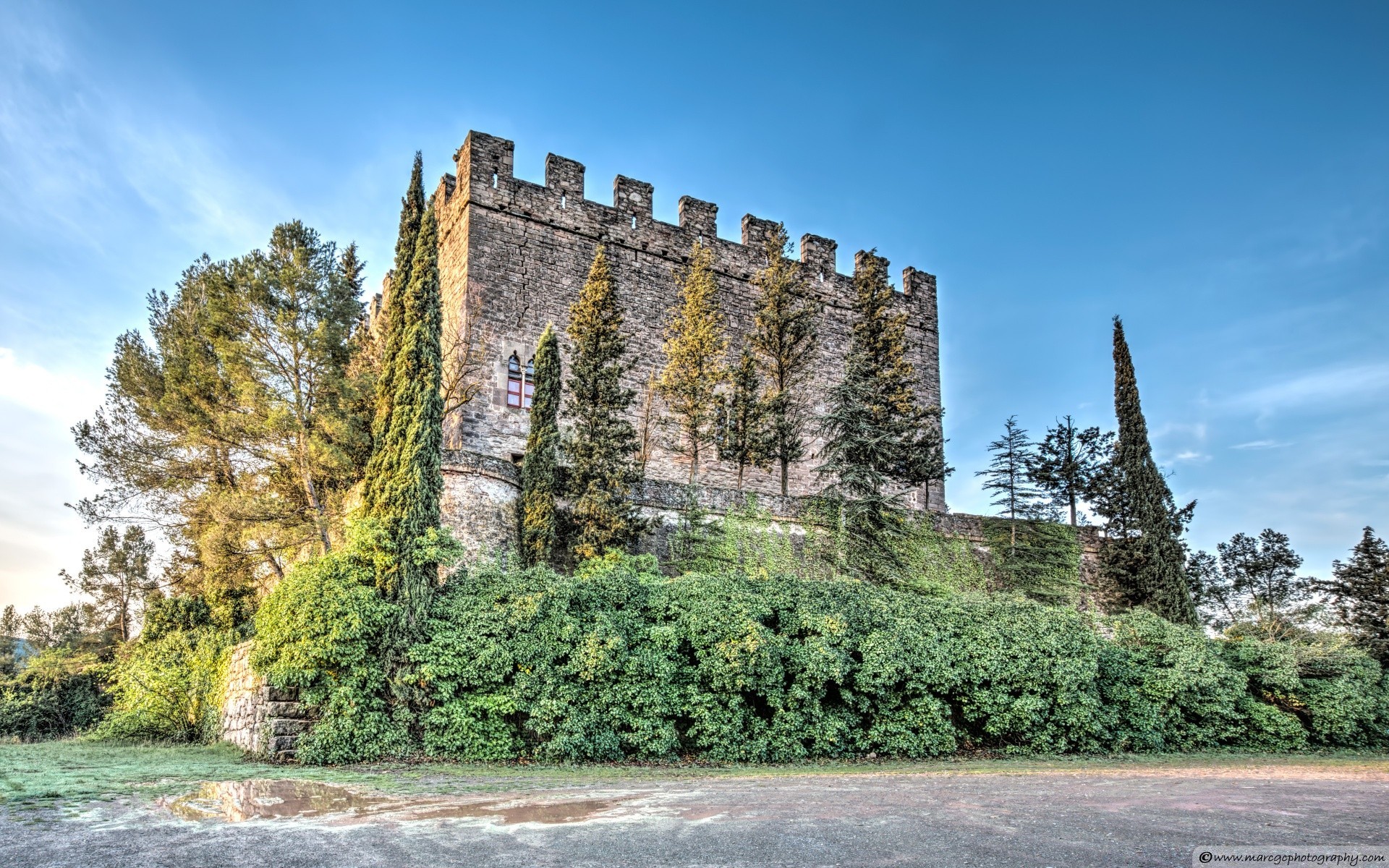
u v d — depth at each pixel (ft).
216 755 68.80
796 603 79.25
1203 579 178.09
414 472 75.61
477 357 128.36
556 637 70.90
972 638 83.71
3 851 31.58
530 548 97.25
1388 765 82.53
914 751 76.74
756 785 54.95
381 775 56.95
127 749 75.15
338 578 70.03
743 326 155.22
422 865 30.91
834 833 36.81
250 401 96.68
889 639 78.07
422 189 89.97
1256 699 104.12
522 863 31.37
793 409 140.97
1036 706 80.53
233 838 34.68
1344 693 103.50
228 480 108.47
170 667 87.56
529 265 136.77
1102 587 138.41
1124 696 89.81
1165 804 46.93
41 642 182.70
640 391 141.18
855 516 118.32
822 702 77.82
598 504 99.91
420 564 73.31
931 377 177.06
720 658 72.08
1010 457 145.07
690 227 153.17
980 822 39.75
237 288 101.81
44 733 103.81
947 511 166.81
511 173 138.51
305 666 65.87
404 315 83.66
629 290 144.87
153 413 107.76
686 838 35.53
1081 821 40.52
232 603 108.06
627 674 70.85
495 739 67.92
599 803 44.91
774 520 120.16
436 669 67.92
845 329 166.71
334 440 99.76
